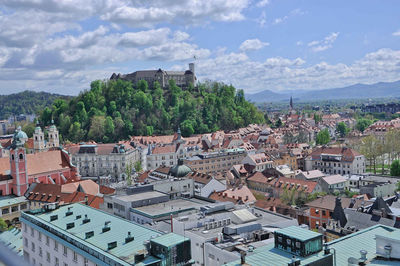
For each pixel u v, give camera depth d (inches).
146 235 2819.9
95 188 6176.2
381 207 4040.4
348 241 2532.0
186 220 3390.7
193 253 3125.0
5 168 6934.1
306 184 6796.3
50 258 3235.7
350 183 7480.3
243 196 6131.9
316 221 5113.2
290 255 2250.2
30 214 3553.2
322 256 2212.1
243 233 3125.0
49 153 7258.9
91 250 2701.8
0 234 4232.3
